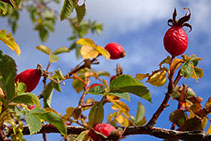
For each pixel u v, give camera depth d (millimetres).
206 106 418
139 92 378
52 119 354
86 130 372
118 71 484
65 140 381
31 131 341
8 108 356
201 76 404
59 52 463
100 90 394
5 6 378
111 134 365
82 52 449
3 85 359
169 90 387
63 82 419
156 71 410
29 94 366
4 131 373
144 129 375
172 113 422
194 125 412
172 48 406
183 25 416
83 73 472
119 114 469
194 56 403
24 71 412
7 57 365
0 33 385
